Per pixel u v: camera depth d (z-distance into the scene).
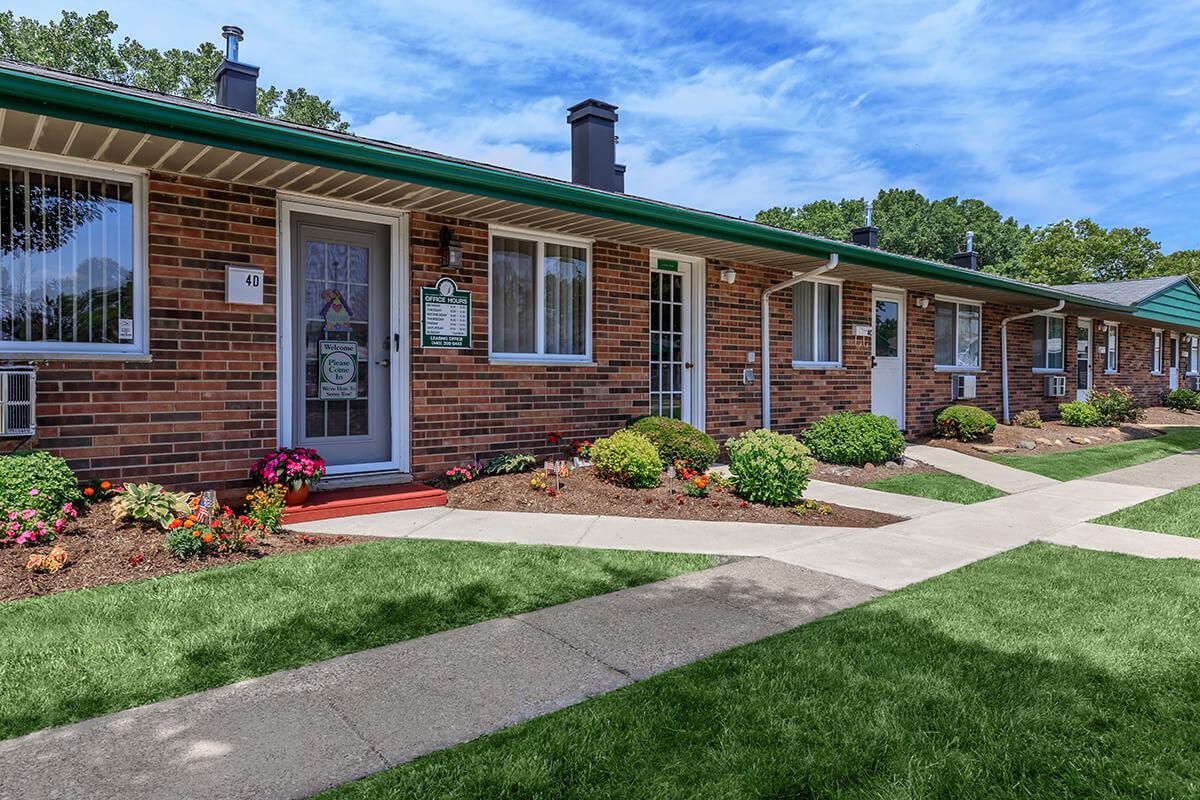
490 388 7.85
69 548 4.64
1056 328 17.97
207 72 34.84
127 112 4.61
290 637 3.67
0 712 2.88
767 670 3.40
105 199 5.71
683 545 5.73
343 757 2.62
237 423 6.20
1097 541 6.32
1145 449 13.16
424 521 6.19
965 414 12.96
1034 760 2.69
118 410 5.66
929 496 8.49
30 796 2.34
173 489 5.91
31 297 5.46
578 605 4.30
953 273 11.73
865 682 3.29
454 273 7.54
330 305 6.98
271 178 5.99
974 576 5.08
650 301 9.51
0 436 5.02
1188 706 3.12
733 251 9.56
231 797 2.37
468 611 4.14
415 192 6.46
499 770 2.54
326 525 5.95
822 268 9.90
